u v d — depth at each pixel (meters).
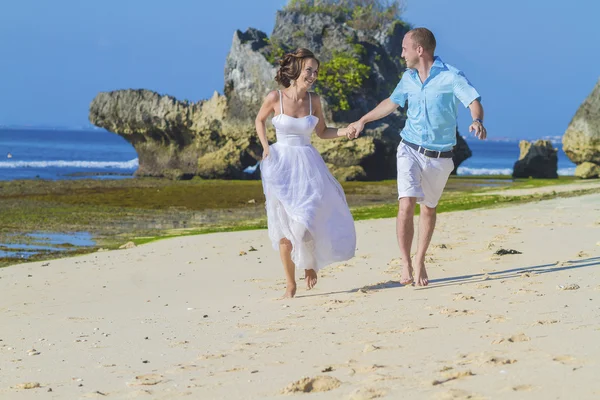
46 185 36.69
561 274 7.09
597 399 3.19
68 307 8.01
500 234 11.20
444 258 9.09
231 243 12.97
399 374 3.93
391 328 5.28
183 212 25.06
